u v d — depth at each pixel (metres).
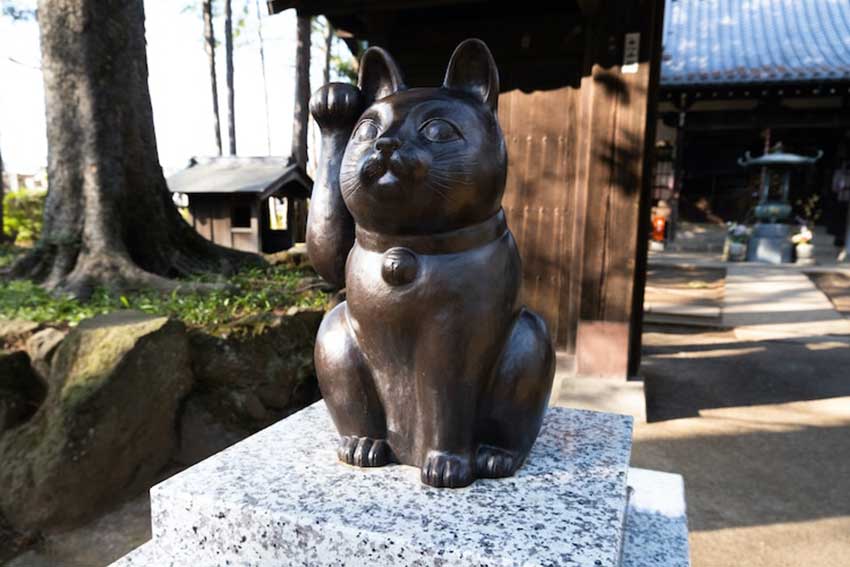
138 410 2.90
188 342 3.23
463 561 1.15
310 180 7.65
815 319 7.04
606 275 4.11
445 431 1.43
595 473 1.50
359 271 1.45
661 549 1.68
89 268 4.22
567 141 4.36
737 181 15.88
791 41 13.59
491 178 1.38
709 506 2.85
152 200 4.78
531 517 1.28
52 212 4.50
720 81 11.95
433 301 1.36
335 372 1.54
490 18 4.46
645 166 4.14
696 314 7.15
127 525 2.75
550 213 4.45
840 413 4.12
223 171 7.38
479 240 1.40
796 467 3.28
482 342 1.40
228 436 3.21
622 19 3.90
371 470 1.50
